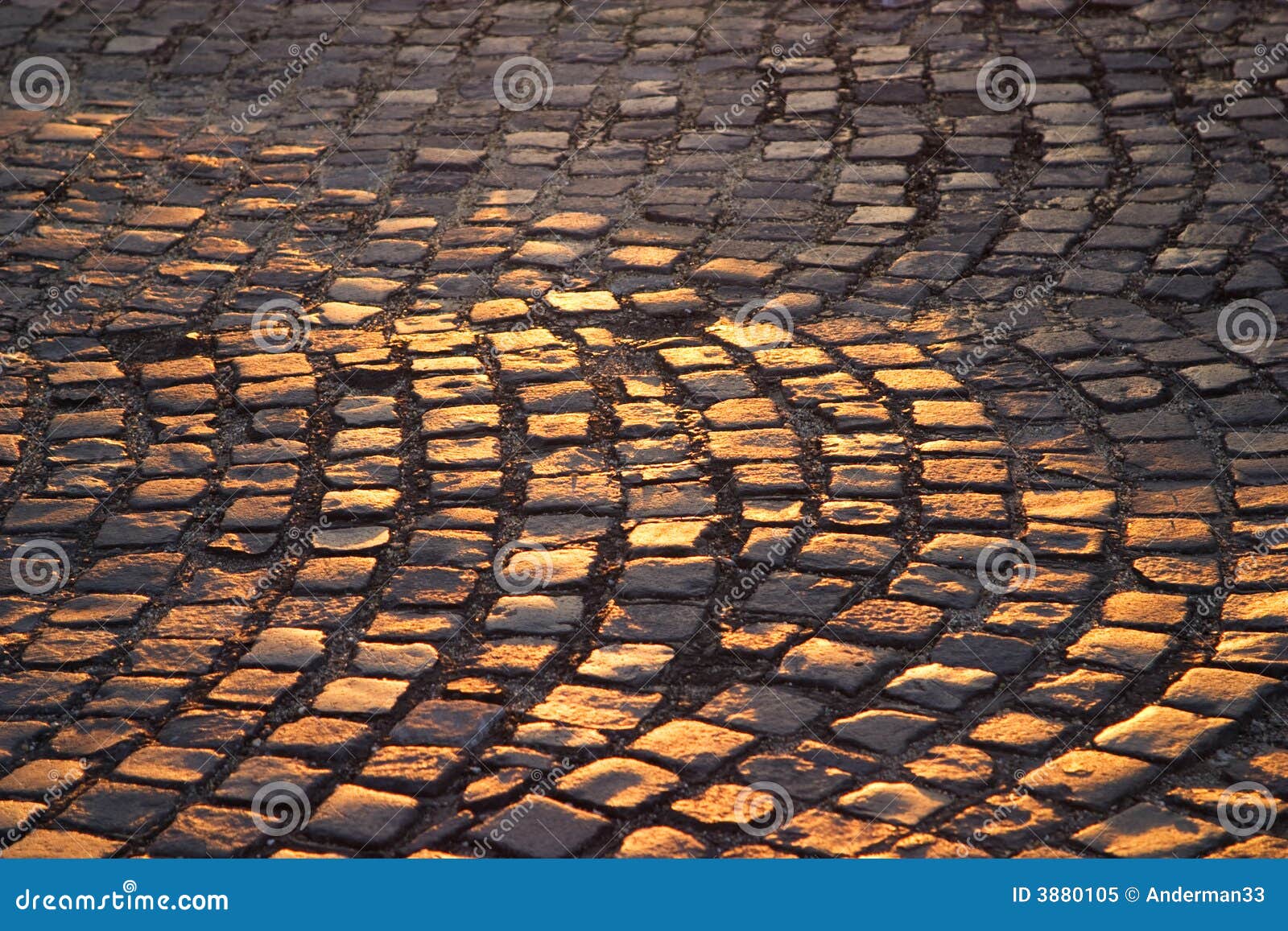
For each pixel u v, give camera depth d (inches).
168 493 512.1
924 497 486.6
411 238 711.1
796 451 519.5
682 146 799.7
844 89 860.6
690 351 596.1
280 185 773.9
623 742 381.7
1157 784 358.9
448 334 621.0
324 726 392.8
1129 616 422.6
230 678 414.9
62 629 439.5
